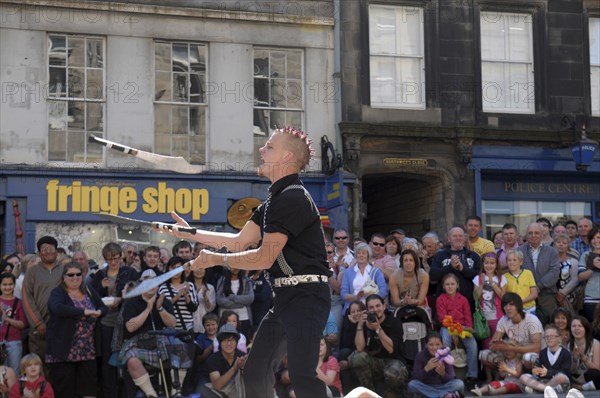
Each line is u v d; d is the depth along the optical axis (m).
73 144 16.88
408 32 18.28
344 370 11.15
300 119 17.88
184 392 10.31
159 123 17.31
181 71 17.47
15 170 16.22
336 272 12.72
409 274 11.80
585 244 13.73
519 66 18.80
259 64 17.78
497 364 11.52
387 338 10.98
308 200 5.70
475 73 18.41
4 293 10.88
